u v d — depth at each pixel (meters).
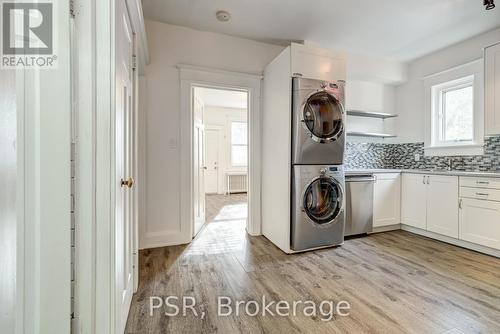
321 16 2.52
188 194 2.81
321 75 2.58
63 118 0.82
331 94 2.61
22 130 0.75
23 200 0.75
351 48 3.27
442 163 3.33
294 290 1.79
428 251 2.55
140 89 2.60
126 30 1.45
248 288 1.82
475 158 2.98
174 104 2.73
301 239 2.52
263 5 2.34
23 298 0.76
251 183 3.10
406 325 1.41
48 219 0.80
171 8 2.40
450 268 2.15
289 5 2.34
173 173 2.75
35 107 0.78
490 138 2.84
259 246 2.71
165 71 2.69
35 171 0.78
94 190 0.91
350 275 2.02
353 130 3.74
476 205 2.49
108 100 0.92
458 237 2.64
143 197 2.62
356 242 2.84
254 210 3.11
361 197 3.01
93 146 0.90
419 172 3.05
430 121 3.46
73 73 0.87
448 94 3.37
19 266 0.75
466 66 3.05
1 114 0.72
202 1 2.29
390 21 2.62
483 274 2.03
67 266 0.83
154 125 2.66
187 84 2.76
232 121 7.10
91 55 0.89
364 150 3.83
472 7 2.37
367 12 2.46
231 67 2.94
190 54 2.77
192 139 2.85
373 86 3.86
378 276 2.00
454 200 2.68
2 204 0.71
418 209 3.06
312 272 2.08
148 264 2.23
